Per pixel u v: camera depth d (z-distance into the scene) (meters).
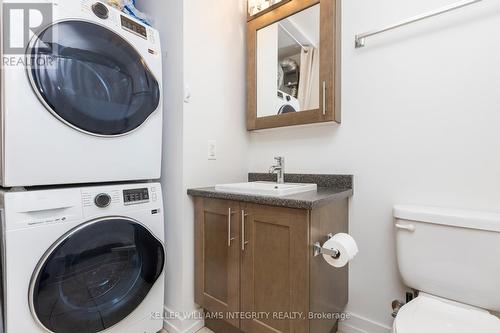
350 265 1.48
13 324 0.91
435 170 1.24
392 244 1.35
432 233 1.11
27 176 0.94
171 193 1.47
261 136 1.87
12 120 0.90
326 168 1.57
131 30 1.24
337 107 1.46
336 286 1.33
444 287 1.08
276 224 1.12
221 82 1.66
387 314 1.37
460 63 1.17
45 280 0.95
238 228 1.26
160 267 1.33
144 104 1.27
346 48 1.49
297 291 1.06
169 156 1.48
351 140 1.48
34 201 0.95
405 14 1.31
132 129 1.24
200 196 1.39
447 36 1.20
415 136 1.29
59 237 1.00
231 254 1.29
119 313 1.17
